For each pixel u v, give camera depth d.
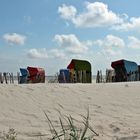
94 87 15.09
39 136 8.28
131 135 8.10
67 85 15.30
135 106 12.10
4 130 8.95
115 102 12.70
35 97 13.07
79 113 11.13
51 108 11.86
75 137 5.60
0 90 13.55
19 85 14.68
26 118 10.46
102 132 8.64
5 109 11.58
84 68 25.08
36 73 24.47
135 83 17.52
